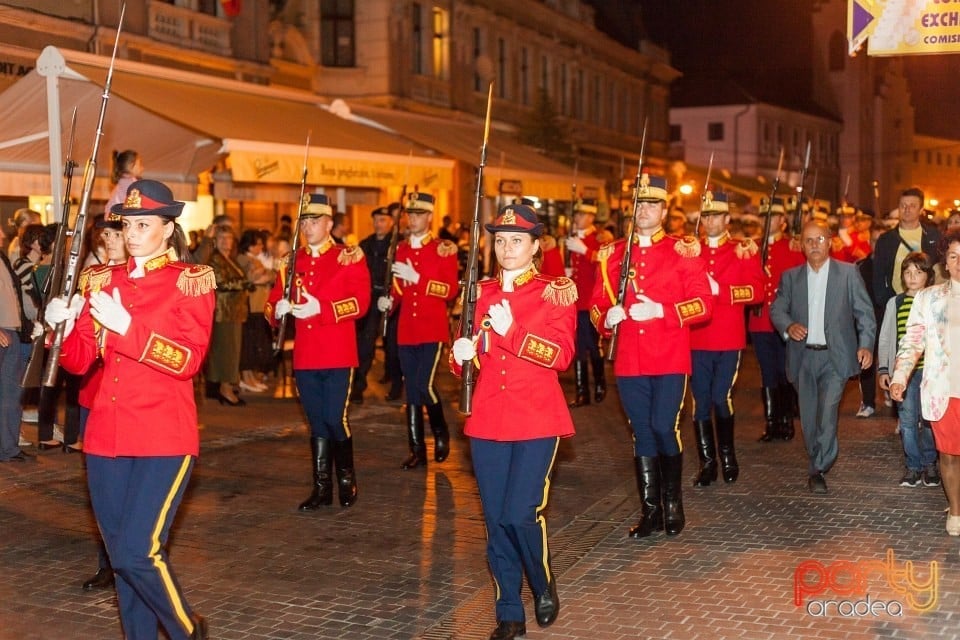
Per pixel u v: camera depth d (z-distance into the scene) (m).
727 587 6.57
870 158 73.88
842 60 70.62
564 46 37.34
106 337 5.29
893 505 8.46
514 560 5.83
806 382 8.95
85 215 5.45
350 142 17.03
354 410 13.31
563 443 11.23
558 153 32.16
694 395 9.30
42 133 13.99
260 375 15.90
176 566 7.12
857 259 16.09
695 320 7.51
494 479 5.82
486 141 6.00
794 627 5.89
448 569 7.05
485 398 5.83
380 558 7.28
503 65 33.38
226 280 13.23
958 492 7.52
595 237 13.92
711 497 8.83
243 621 6.14
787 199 17.80
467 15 30.80
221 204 21.09
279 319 8.37
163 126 14.63
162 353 5.12
